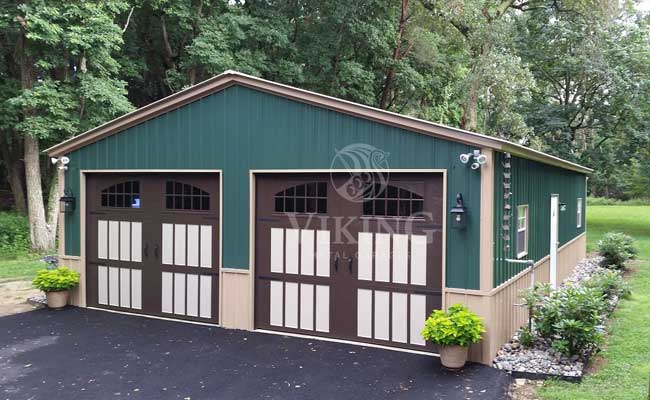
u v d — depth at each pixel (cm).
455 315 582
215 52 1662
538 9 2192
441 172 630
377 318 681
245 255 759
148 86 2158
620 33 2047
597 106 2058
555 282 1037
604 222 2588
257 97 747
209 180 796
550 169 985
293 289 737
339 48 2009
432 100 2391
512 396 519
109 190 883
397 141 655
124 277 866
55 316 841
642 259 1464
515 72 1795
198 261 805
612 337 709
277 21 1889
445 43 2269
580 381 550
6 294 1009
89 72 1448
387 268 674
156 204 839
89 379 568
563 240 1167
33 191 1501
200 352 656
